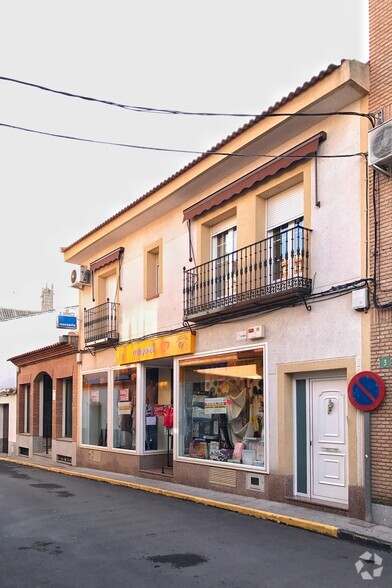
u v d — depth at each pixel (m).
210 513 10.05
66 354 20.06
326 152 10.10
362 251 9.30
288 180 10.88
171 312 14.20
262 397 11.15
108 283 18.08
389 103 9.12
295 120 10.30
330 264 9.82
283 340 10.62
